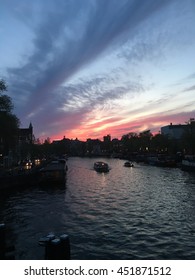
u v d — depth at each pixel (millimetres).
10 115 54344
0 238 13203
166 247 19953
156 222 26688
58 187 53906
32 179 55312
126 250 19406
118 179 67000
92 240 21500
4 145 58781
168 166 93875
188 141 87250
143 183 56688
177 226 25281
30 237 22828
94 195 44062
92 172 91188
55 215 30328
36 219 28750
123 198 40375
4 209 34156
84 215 29953
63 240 11344
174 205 34344
